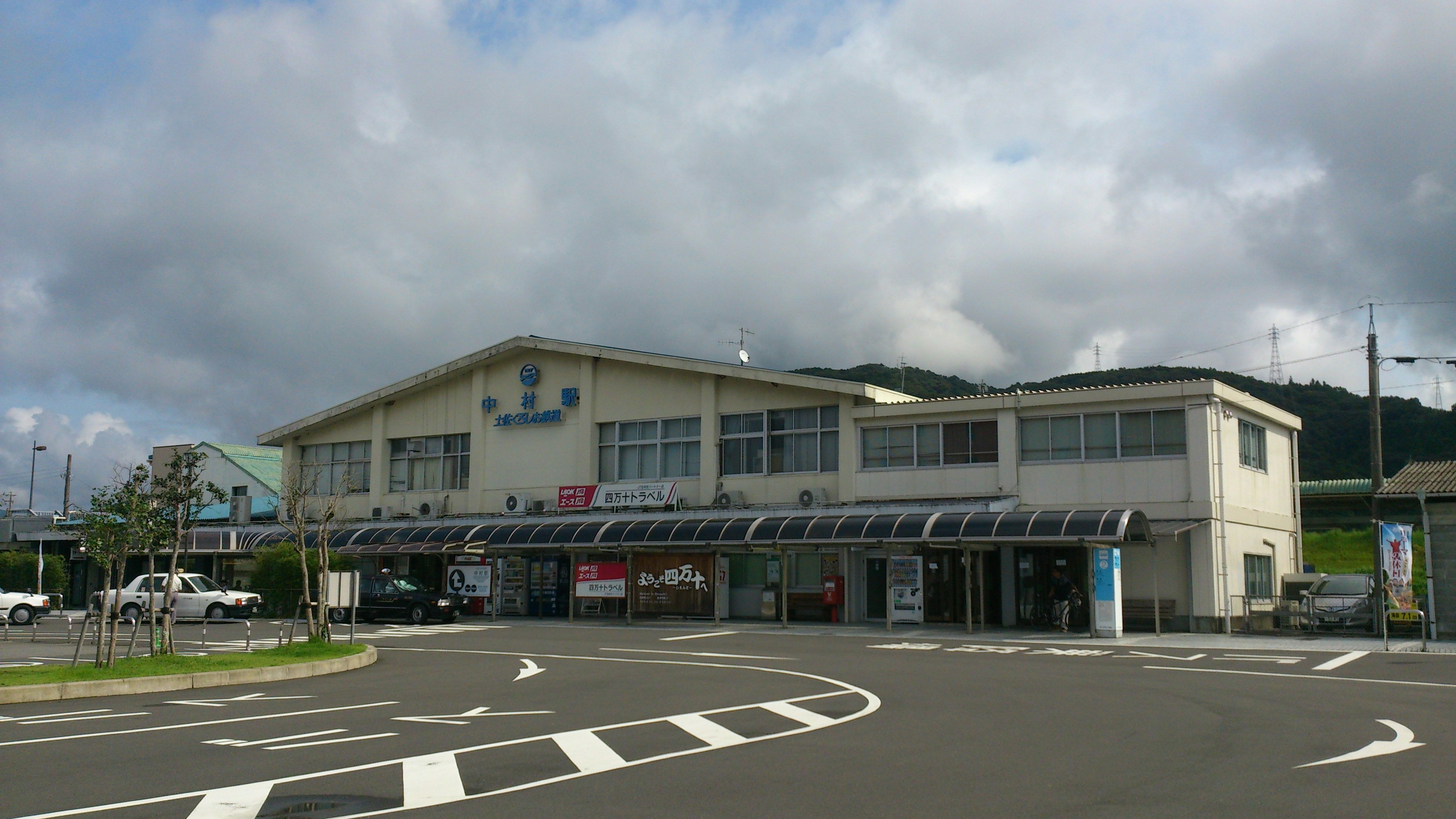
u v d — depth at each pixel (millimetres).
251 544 48406
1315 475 74562
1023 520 30406
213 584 38969
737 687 17297
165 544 21969
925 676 18875
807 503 38188
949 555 35938
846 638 29312
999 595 34938
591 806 8273
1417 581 39281
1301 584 36781
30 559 52219
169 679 17406
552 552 41938
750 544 34812
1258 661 22094
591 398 44500
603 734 12031
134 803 8469
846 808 8188
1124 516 29188
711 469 40906
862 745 11195
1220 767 9852
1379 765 9898
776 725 12734
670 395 42594
